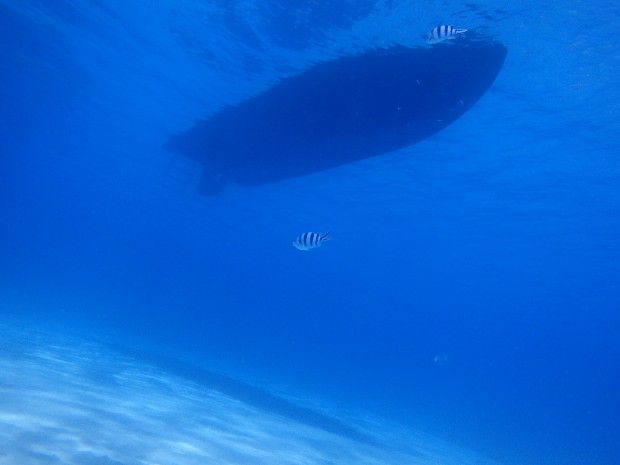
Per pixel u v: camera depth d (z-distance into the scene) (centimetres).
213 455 824
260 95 1587
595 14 1013
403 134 1373
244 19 1390
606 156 1725
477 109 1612
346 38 1290
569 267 3750
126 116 2931
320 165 1711
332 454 1207
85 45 2058
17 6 1912
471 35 1133
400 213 3412
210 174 2144
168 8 1492
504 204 2623
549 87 1353
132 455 674
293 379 4669
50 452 580
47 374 1147
